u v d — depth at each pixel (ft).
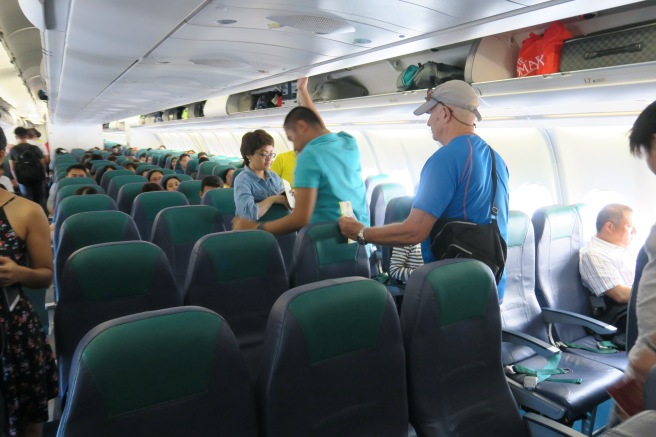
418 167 20.25
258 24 7.83
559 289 10.05
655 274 4.30
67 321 6.38
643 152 4.13
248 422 4.21
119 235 9.87
